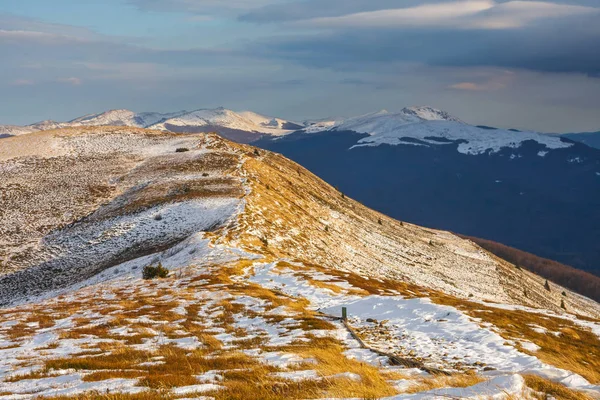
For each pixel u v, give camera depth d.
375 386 11.06
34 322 26.27
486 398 8.73
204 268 44.06
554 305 143.50
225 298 31.53
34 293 55.44
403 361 17.02
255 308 28.70
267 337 21.48
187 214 73.88
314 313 27.83
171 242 62.62
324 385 11.36
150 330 22.86
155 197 87.69
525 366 17.39
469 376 12.77
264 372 13.52
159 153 137.75
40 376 13.94
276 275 42.16
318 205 122.12
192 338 21.09
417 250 136.62
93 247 68.44
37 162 126.25
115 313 27.64
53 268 63.84
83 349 18.83
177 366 14.92
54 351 18.58
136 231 70.50
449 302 32.88
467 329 23.50
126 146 147.50
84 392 11.31
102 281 50.69
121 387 11.84
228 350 18.56
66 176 114.06
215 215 71.19
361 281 45.31
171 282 39.47
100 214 86.31
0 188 104.19
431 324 24.70
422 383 12.04
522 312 35.00
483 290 117.69
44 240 77.25
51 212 90.75
